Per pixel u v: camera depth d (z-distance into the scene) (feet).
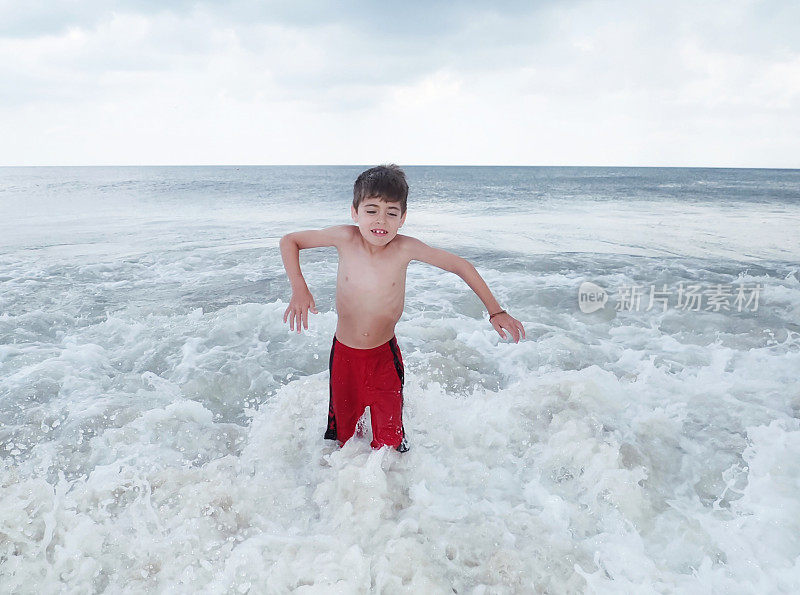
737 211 62.39
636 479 8.60
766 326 17.38
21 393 12.00
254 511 7.88
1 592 6.53
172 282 23.53
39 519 7.48
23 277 24.32
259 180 164.45
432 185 135.23
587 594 6.49
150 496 8.04
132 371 13.64
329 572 6.57
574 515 7.93
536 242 36.35
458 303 20.06
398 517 7.75
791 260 29.76
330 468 8.95
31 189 113.19
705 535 7.55
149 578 6.72
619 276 25.09
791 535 7.50
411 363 13.55
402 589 6.43
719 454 9.52
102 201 77.66
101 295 21.09
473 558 7.01
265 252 31.32
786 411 11.10
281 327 16.81
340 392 9.69
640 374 12.97
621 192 106.01
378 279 9.20
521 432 9.97
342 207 67.82
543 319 18.22
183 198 85.20
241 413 11.69
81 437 10.15
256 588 6.49
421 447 9.45
